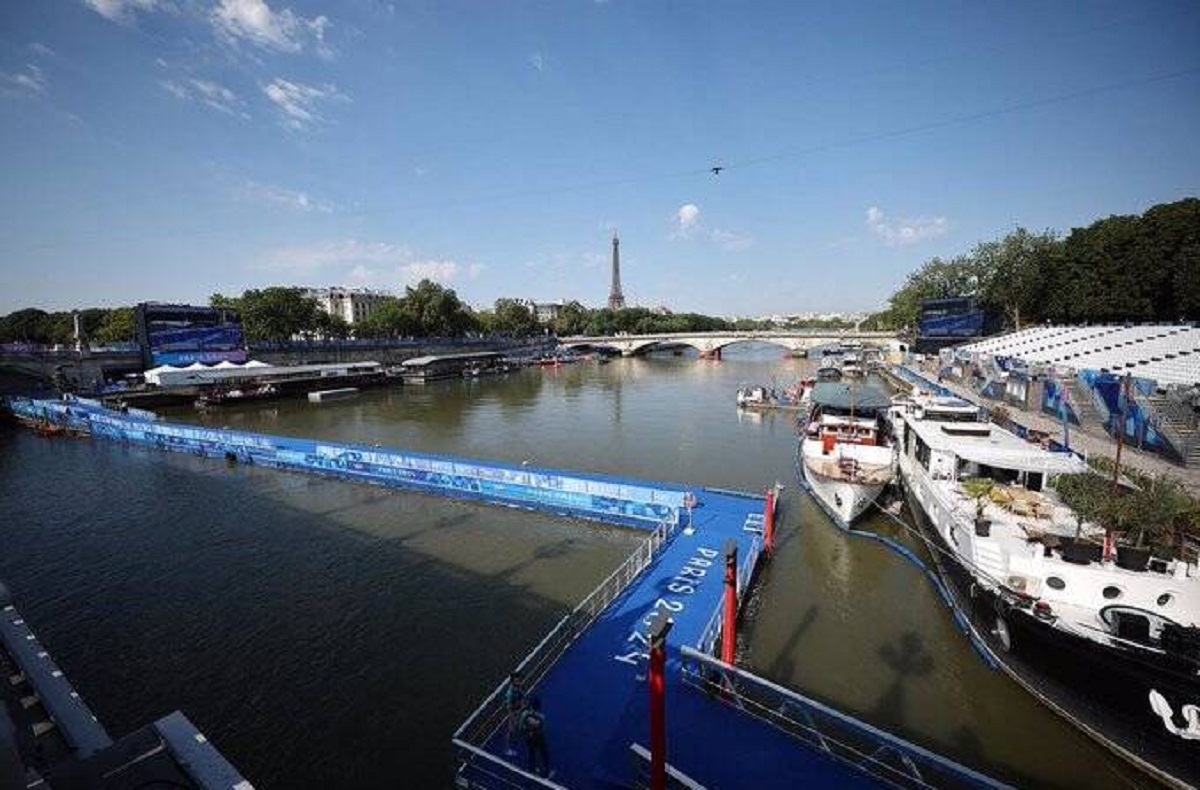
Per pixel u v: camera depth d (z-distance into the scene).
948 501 22.22
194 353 83.19
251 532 29.81
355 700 16.97
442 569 25.06
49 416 57.91
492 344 143.38
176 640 20.31
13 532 30.52
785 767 12.59
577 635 17.78
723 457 43.94
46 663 11.46
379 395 85.31
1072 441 36.12
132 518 32.25
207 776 7.50
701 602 19.78
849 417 34.72
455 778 13.20
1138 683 13.25
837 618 20.59
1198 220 64.81
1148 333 45.19
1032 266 86.44
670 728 13.78
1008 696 16.42
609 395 81.88
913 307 117.31
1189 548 17.03
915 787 12.45
